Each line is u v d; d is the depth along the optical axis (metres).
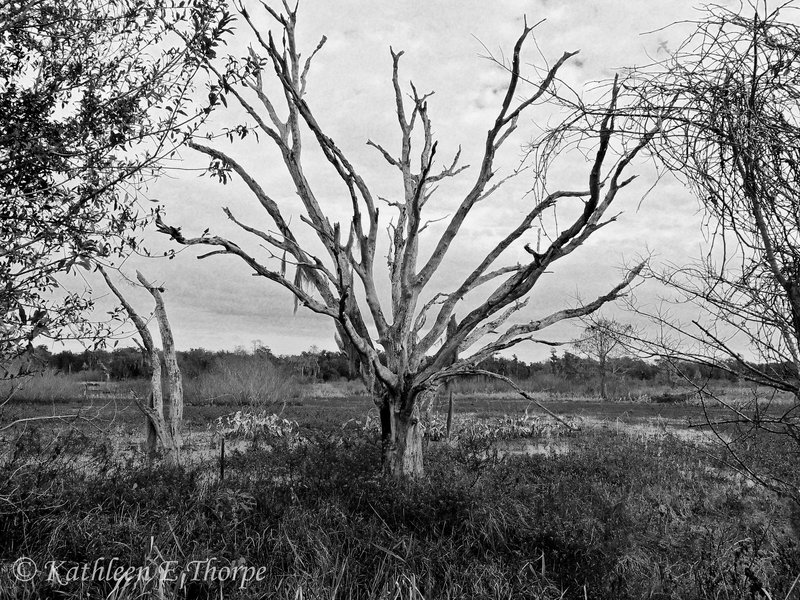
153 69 4.91
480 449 9.70
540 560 5.45
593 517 5.86
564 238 5.39
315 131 6.95
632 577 5.04
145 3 4.75
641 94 3.14
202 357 34.56
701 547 5.60
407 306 7.60
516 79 6.52
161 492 6.61
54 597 4.70
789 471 5.99
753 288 3.32
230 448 13.20
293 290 6.61
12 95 4.64
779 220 3.08
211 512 6.03
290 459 7.48
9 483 5.76
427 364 7.23
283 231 7.78
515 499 6.65
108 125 4.84
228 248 6.18
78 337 4.85
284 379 29.47
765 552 5.67
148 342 8.27
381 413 7.55
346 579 5.07
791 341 3.30
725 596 4.78
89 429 9.41
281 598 4.77
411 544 5.49
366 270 8.02
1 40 4.62
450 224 7.55
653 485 10.05
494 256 7.50
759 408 3.69
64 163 4.64
